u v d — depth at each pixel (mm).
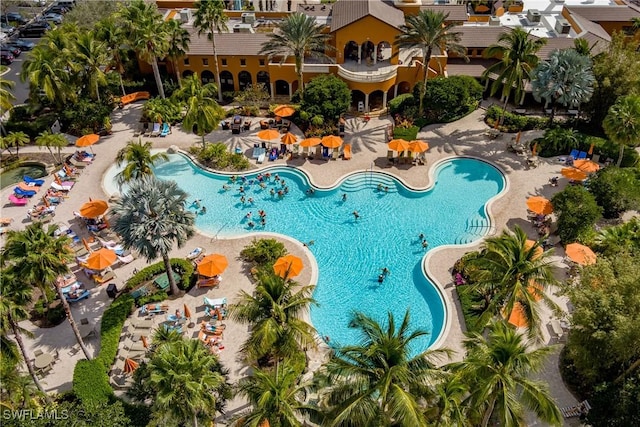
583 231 46594
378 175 57750
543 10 87875
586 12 82875
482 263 33656
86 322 40062
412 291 44156
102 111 65062
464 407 27516
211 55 71438
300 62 65188
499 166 58594
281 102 71688
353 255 47938
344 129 65812
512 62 59844
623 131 50844
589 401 32781
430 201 54625
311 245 48938
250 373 36750
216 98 73750
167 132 65375
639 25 76938
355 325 27078
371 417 24594
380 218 52438
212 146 61000
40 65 60500
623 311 30672
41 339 39625
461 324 40094
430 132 64938
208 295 43156
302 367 35844
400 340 26016
